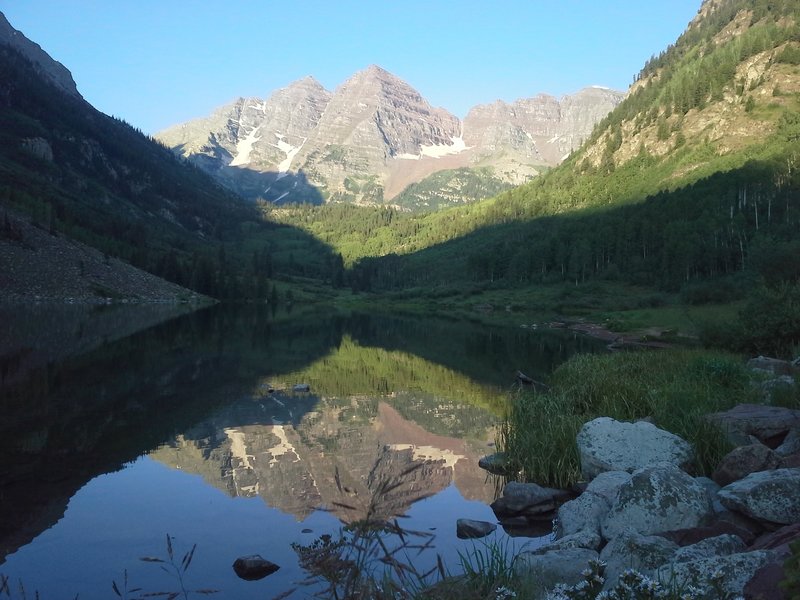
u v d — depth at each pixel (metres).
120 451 16.19
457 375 33.81
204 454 16.03
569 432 15.31
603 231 149.62
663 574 6.24
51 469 14.45
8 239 114.81
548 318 98.12
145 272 144.62
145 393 25.08
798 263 48.72
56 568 9.20
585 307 108.94
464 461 16.08
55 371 30.42
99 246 144.75
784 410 14.73
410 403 24.84
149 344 45.62
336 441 17.83
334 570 3.43
